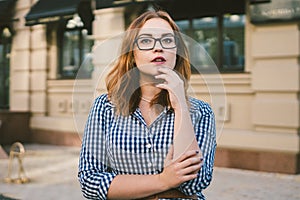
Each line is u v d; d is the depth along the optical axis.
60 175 7.45
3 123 11.48
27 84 11.95
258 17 7.51
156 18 1.55
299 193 6.02
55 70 11.54
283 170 7.34
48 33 11.55
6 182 6.83
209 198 5.68
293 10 7.14
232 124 8.04
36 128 11.78
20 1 11.97
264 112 7.54
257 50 7.63
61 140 11.09
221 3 8.25
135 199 1.50
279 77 7.38
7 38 12.45
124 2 8.47
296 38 7.21
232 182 6.70
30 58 11.94
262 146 7.50
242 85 7.91
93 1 9.55
